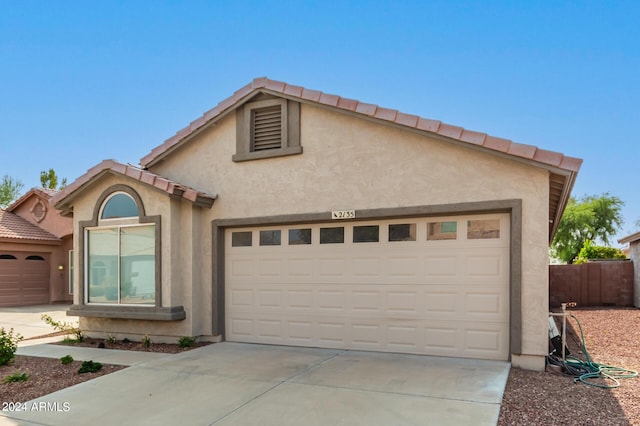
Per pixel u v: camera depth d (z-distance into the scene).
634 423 5.09
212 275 10.00
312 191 9.19
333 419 5.27
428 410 5.48
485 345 7.91
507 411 5.47
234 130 10.09
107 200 10.41
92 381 7.05
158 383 6.87
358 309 8.87
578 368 7.27
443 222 8.31
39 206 21.78
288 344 9.42
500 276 7.86
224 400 6.02
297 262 9.46
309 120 9.33
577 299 17.30
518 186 7.57
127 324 10.34
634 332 11.28
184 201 9.99
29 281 20.20
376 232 8.81
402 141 8.46
